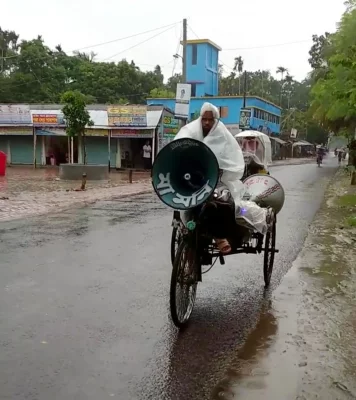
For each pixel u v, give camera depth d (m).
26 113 32.66
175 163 4.76
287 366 3.96
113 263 7.11
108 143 32.06
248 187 6.41
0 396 3.40
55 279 6.21
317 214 12.95
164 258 7.48
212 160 4.64
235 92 63.16
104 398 3.42
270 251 6.06
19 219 10.98
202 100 42.34
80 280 6.20
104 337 4.45
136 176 27.06
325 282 6.35
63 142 33.97
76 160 33.09
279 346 4.36
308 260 7.56
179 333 4.62
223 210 4.93
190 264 4.94
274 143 55.19
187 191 4.73
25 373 3.73
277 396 3.48
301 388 3.60
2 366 3.84
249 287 6.16
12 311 5.03
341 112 19.12
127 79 50.97
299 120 73.12
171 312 4.59
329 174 30.92
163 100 42.38
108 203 14.39
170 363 3.99
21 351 4.11
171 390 3.56
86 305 5.27
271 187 6.41
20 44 52.50
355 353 4.21
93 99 46.28
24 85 46.88
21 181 21.89
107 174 24.02
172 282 4.54
